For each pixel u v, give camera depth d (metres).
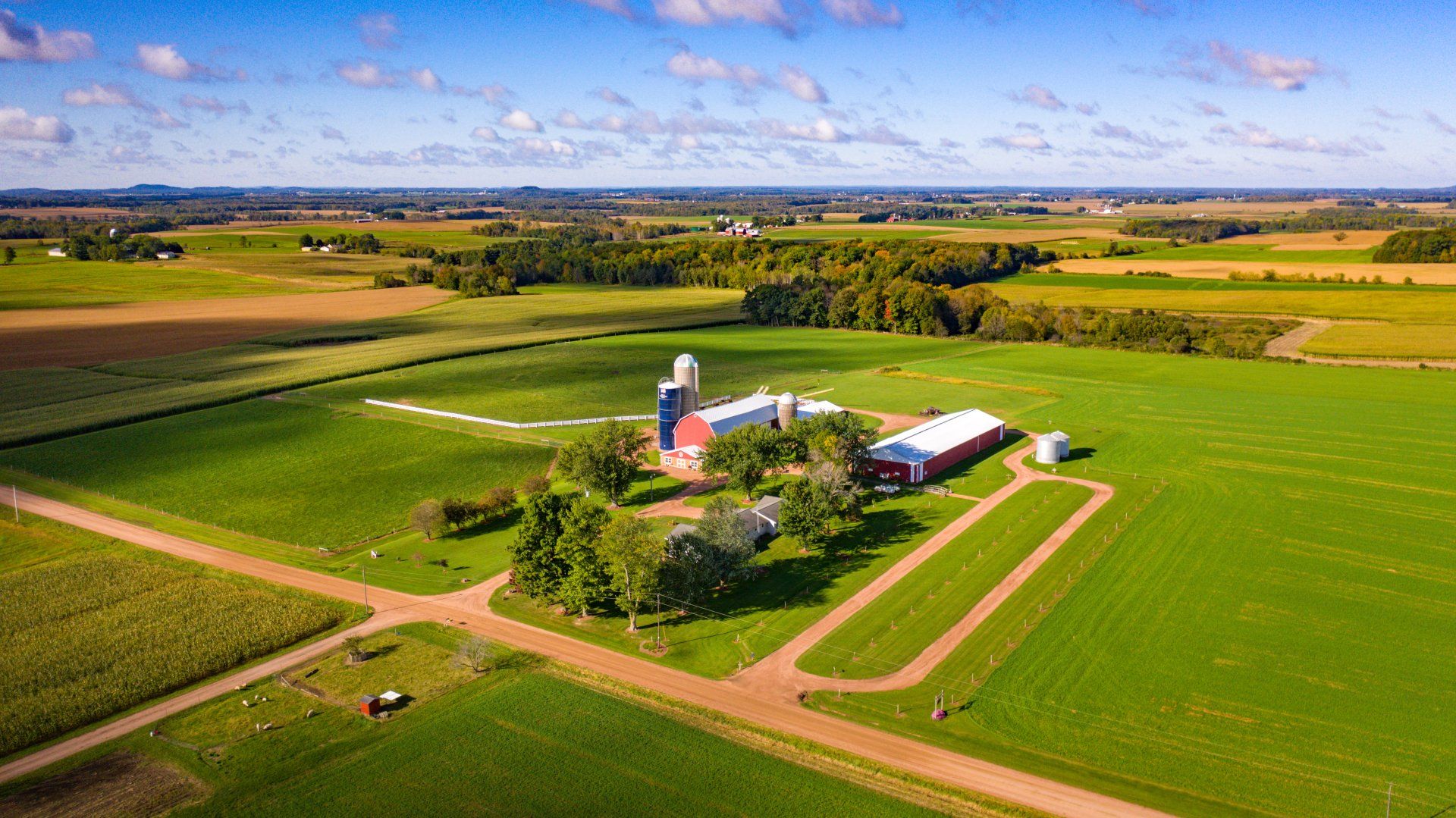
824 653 65.94
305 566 82.75
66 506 98.69
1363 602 72.19
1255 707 57.62
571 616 72.88
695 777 51.34
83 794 50.53
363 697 59.25
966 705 58.59
